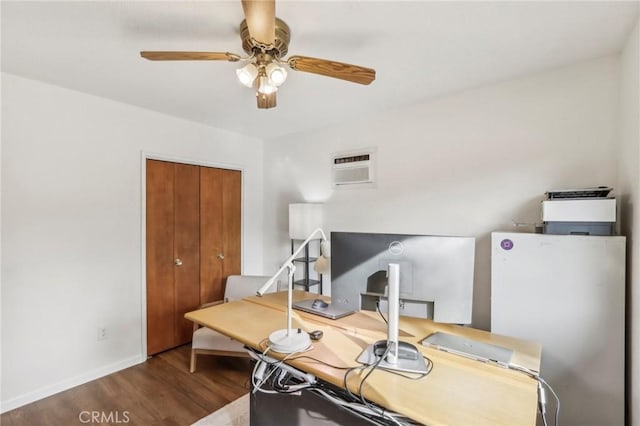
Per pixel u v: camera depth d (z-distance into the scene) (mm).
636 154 1589
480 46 1854
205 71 2180
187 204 3375
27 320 2314
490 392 1152
